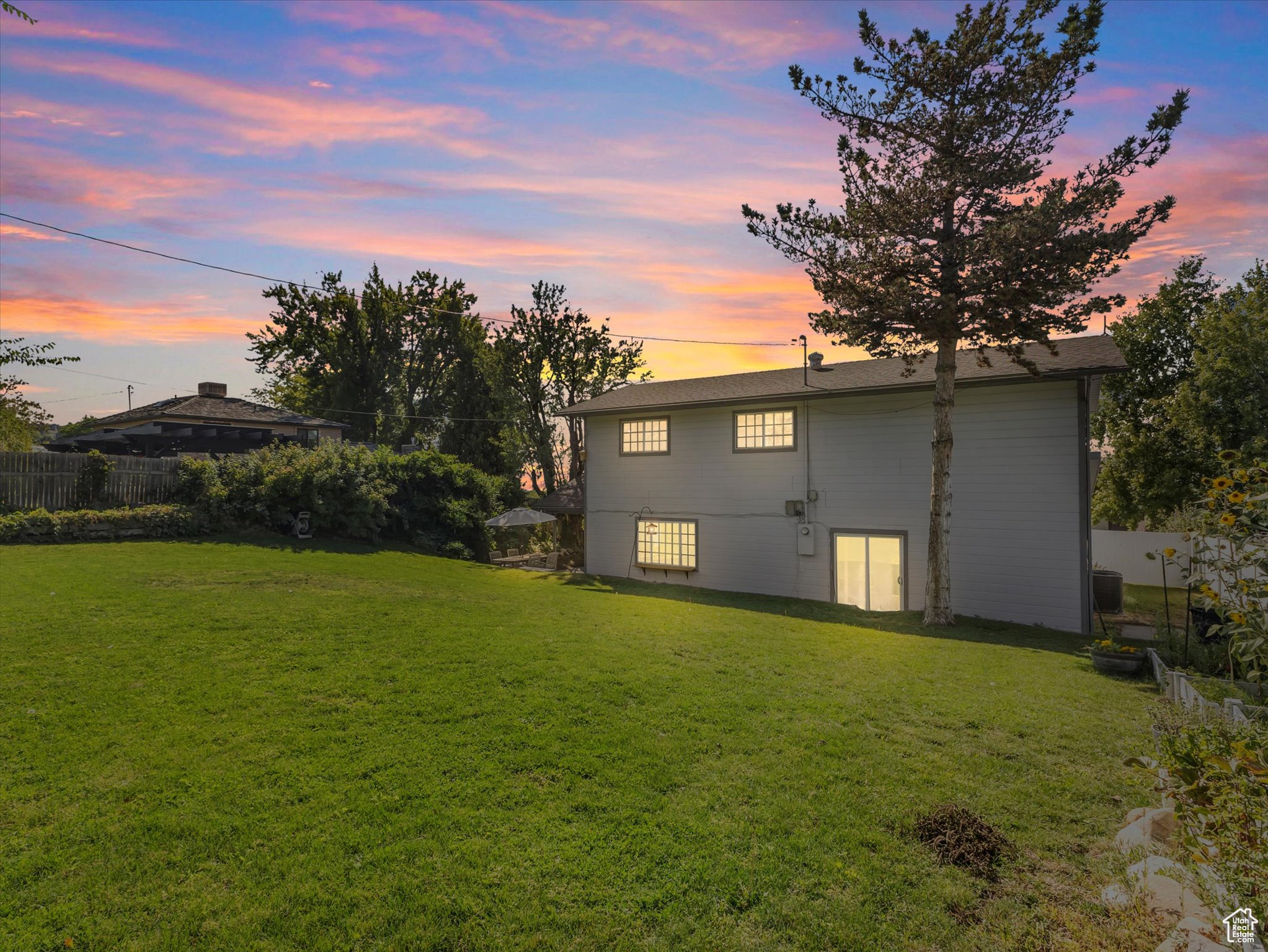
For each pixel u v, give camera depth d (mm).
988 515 15805
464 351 38719
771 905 4324
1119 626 16141
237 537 18719
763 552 19234
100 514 16938
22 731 6273
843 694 8766
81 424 43312
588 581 20469
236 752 6168
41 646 8500
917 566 16859
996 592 15688
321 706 7340
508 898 4336
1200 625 11945
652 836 5094
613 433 22453
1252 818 3275
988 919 4188
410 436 47250
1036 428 15297
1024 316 13766
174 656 8609
